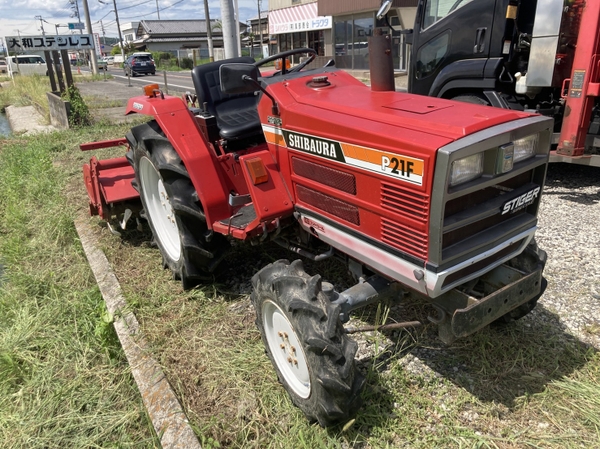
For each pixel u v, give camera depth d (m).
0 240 5.00
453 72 5.64
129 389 2.79
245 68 2.64
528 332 2.88
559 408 2.36
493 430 2.27
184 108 3.31
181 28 60.41
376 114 2.31
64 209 5.40
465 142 1.90
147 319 3.24
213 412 2.48
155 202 3.88
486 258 2.27
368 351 2.80
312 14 22.80
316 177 2.59
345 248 2.55
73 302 3.61
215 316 3.24
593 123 5.12
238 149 3.66
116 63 56.53
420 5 5.99
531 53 5.05
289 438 2.27
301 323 2.13
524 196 2.26
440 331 2.38
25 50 10.60
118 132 9.63
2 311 3.62
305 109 2.59
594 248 3.86
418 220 2.05
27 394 2.81
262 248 4.02
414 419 2.34
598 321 2.98
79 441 2.45
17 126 13.05
